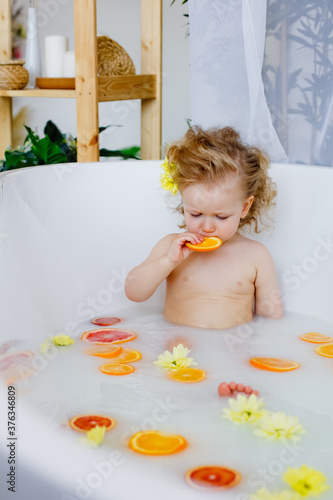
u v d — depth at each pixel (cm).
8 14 244
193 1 146
